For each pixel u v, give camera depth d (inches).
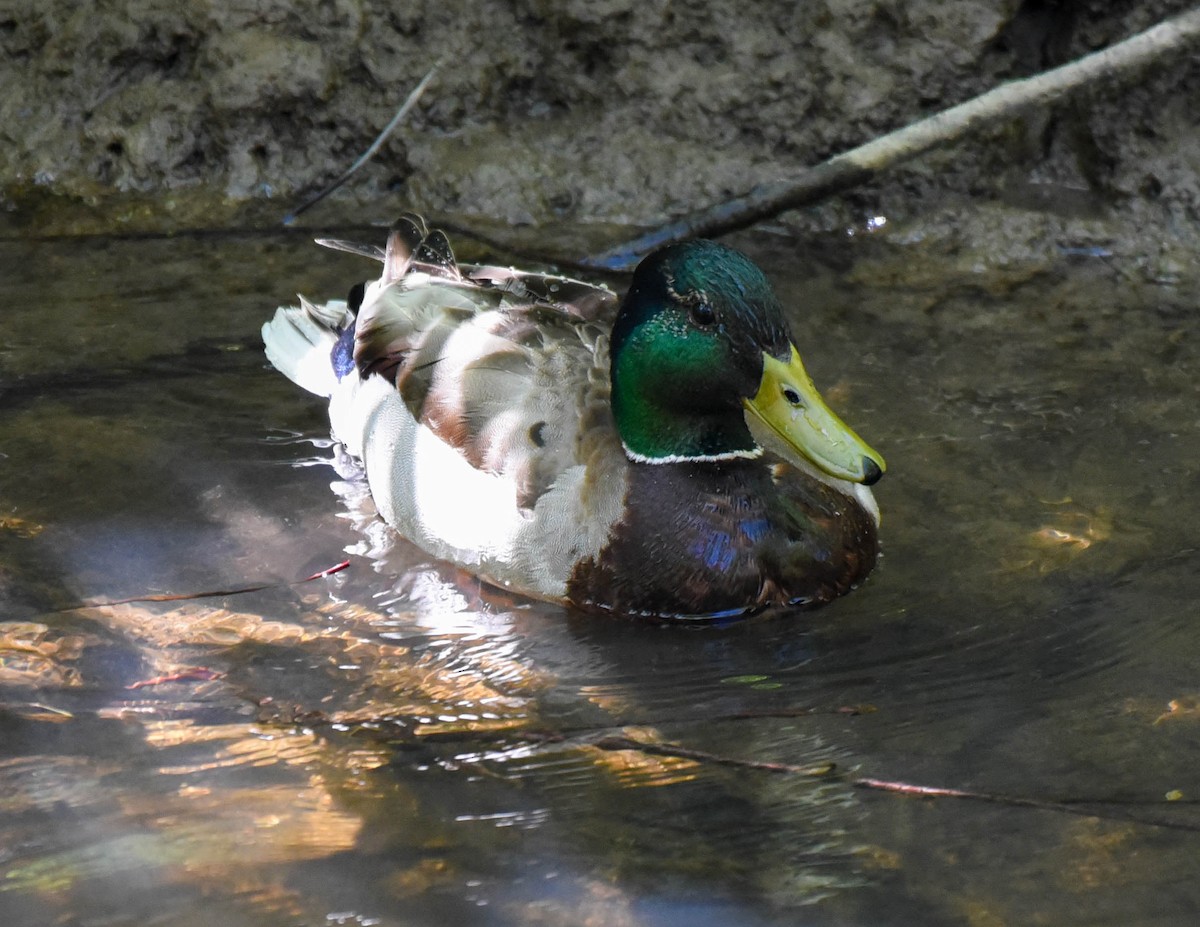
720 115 601.6
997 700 348.2
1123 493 422.6
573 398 406.3
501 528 396.5
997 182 587.2
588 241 580.4
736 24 596.4
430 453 411.5
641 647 378.6
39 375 481.1
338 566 407.8
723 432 393.7
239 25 604.7
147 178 606.5
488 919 286.0
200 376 485.4
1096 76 524.7
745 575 387.5
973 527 412.8
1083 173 586.9
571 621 390.3
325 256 561.6
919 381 478.0
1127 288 542.9
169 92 610.5
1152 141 571.5
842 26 589.3
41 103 614.2
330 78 606.5
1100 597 382.9
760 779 324.2
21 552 405.4
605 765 329.4
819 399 377.4
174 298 528.1
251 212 596.7
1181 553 397.1
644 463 396.8
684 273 384.8
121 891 292.4
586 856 302.0
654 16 597.6
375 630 381.7
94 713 343.9
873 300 533.0
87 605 385.1
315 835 307.6
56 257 555.2
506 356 414.3
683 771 327.3
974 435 450.6
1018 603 382.9
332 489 440.8
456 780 324.8
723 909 287.9
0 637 370.0
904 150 546.6
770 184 560.7
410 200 603.5
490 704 352.8
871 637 376.5
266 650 370.6
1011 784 319.9
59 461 443.2
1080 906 285.7
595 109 610.5
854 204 585.3
